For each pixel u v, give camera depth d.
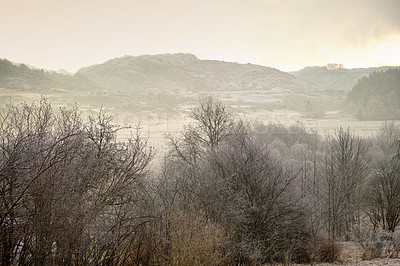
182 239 12.19
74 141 9.95
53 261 9.35
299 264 17.36
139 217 11.39
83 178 10.11
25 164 8.91
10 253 8.82
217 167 17.92
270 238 16.73
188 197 15.88
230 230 15.10
